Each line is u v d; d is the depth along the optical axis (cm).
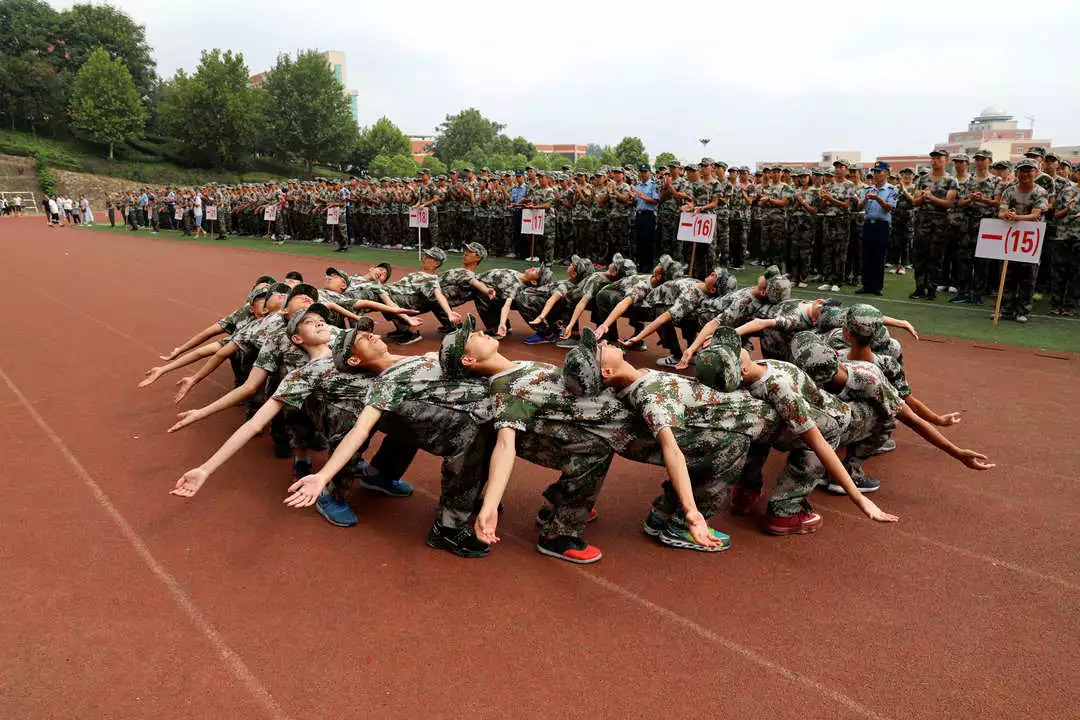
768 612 343
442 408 374
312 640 318
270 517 441
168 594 354
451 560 391
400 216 2275
